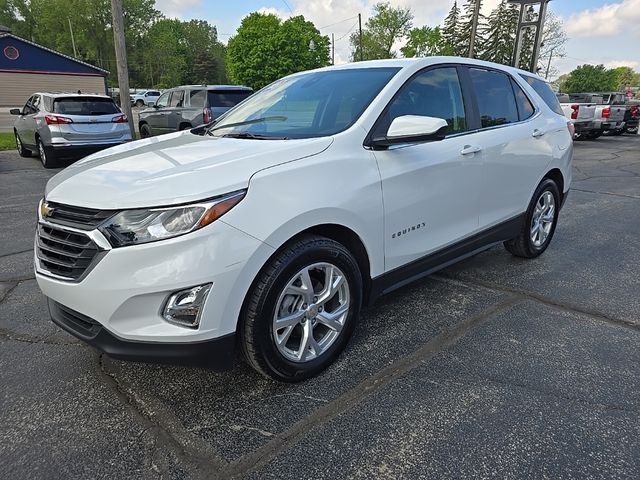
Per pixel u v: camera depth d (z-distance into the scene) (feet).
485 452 6.86
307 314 8.34
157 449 6.97
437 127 8.47
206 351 7.18
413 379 8.66
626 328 10.60
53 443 7.09
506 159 12.42
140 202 6.88
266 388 8.43
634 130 70.90
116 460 6.77
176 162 8.09
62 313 7.99
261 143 8.91
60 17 219.61
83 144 34.01
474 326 10.68
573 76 281.33
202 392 8.33
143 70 250.57
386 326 10.69
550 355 9.45
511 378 8.66
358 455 6.82
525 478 6.39
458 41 161.48
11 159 40.04
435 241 10.71
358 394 8.23
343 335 9.09
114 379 8.74
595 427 7.35
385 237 9.35
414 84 10.38
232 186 7.11
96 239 6.91
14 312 11.41
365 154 8.95
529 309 11.56
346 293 8.91
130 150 9.61
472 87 11.98
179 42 329.52
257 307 7.51
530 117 13.93
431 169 10.10
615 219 20.63
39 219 8.13
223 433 7.30
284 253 7.73
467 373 8.83
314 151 8.34
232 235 6.98
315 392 8.30
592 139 63.52
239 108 12.30
